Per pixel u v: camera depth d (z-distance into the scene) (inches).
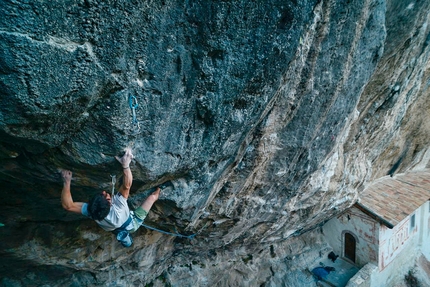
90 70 121.7
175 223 255.1
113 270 347.3
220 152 192.5
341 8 185.5
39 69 111.2
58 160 151.7
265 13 143.3
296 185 319.6
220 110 166.9
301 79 205.5
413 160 589.9
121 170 161.8
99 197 157.9
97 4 112.5
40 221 245.1
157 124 153.6
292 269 525.3
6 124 120.3
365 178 468.4
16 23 102.7
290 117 230.2
